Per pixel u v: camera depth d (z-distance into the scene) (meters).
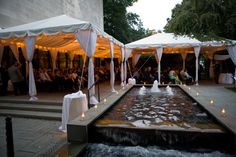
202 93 9.37
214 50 16.17
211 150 4.19
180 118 5.46
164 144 4.39
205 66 20.66
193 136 4.24
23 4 11.67
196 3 8.59
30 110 7.01
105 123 4.98
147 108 6.77
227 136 4.11
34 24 8.20
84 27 6.82
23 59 12.45
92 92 7.18
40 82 10.65
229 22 8.61
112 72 9.91
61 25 7.04
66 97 5.34
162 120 5.28
